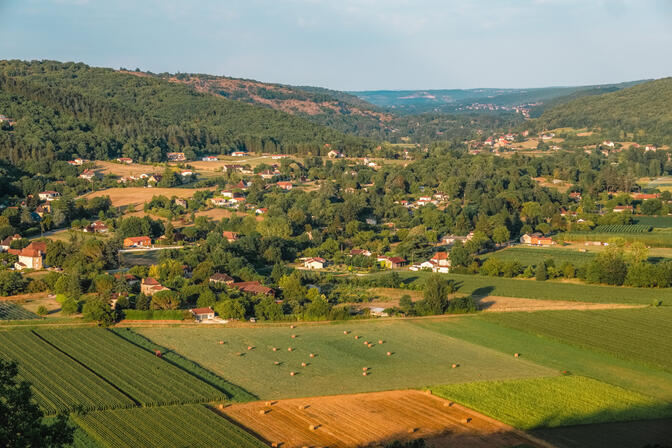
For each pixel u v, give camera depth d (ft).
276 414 329.11
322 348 437.99
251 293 560.20
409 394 357.82
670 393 366.02
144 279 567.59
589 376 390.83
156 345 437.99
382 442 298.56
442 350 437.58
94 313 475.72
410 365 406.62
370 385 370.73
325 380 378.53
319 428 312.91
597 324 491.31
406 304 527.40
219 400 344.49
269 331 474.08
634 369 404.16
